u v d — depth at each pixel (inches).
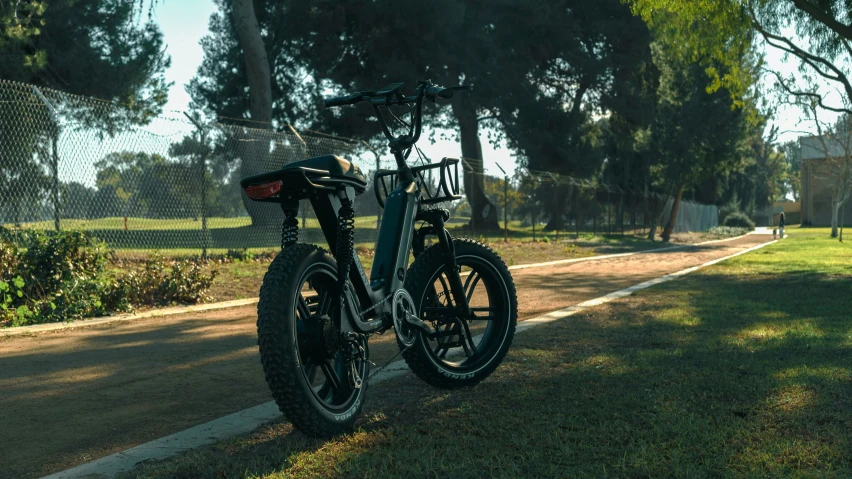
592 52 1416.1
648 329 229.3
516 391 145.7
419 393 149.2
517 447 109.4
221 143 613.0
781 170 3868.1
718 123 1331.2
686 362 171.6
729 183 2640.3
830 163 1498.5
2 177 467.2
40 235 319.3
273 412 136.3
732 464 100.0
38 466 110.7
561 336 216.5
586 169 1398.9
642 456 103.2
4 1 557.0
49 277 301.6
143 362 197.2
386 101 141.3
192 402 151.1
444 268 150.2
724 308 283.4
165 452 113.0
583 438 112.7
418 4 1163.9
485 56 1309.1
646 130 1459.2
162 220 506.3
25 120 474.3
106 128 456.1
